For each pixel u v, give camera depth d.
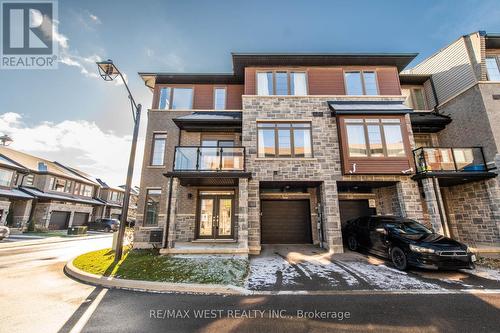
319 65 12.70
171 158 12.82
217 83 14.32
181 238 11.64
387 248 7.98
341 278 6.55
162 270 7.13
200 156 10.62
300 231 12.43
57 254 11.39
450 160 10.30
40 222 25.33
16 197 21.77
